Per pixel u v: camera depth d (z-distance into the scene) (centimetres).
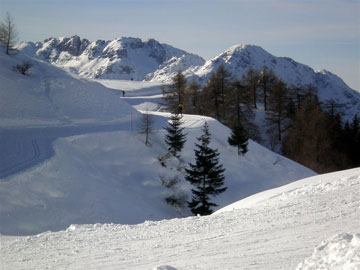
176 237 1268
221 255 999
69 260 1126
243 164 5416
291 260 894
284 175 5359
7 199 2983
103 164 4556
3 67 6450
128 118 6150
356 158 8038
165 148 5262
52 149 4169
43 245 1338
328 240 707
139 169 4656
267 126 8438
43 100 5866
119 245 1244
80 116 5784
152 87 16175
